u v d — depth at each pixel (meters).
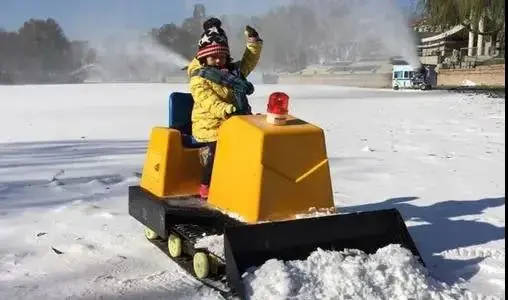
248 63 4.69
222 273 3.43
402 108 19.22
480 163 7.72
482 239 4.20
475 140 10.37
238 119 3.72
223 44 4.18
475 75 42.75
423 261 3.61
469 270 3.59
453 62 49.38
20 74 77.25
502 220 4.71
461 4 25.64
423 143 9.90
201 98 3.99
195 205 3.88
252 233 3.19
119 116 16.33
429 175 6.80
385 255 3.29
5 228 4.50
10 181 6.43
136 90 33.47
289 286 2.97
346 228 3.40
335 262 3.16
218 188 3.82
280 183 3.51
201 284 3.37
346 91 35.91
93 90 33.50
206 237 3.53
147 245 4.12
